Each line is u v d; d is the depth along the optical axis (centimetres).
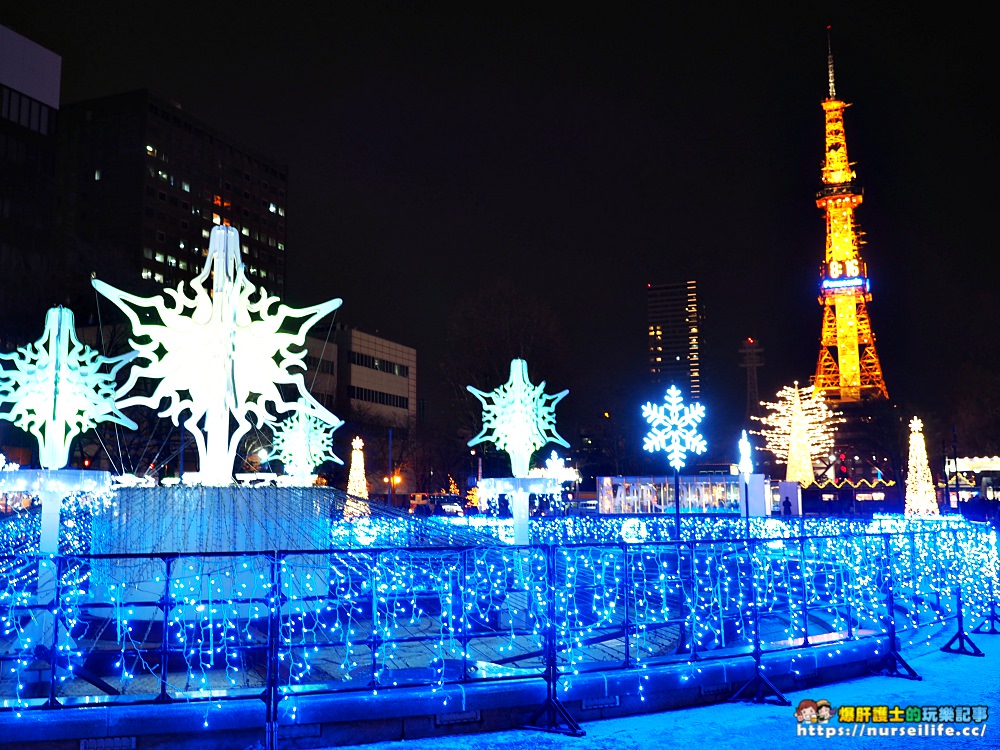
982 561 1645
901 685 1213
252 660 1238
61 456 1238
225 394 1476
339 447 8000
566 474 4647
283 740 948
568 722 1013
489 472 4956
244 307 1522
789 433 6341
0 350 4378
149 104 12194
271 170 14588
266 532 1384
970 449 6450
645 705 1098
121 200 11944
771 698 1148
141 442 4044
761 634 1570
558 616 1359
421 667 1168
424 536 1587
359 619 1452
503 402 1753
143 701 934
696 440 2172
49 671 1118
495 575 1466
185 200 12706
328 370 9631
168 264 12281
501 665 1176
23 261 7731
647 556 1683
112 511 1373
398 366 10912
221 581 1338
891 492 6419
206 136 13200
